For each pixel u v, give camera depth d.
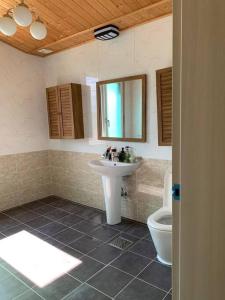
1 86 3.33
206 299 0.79
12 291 1.83
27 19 1.98
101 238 2.60
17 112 3.54
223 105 0.68
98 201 3.40
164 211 2.30
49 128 3.78
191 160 0.76
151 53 2.56
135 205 2.94
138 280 1.92
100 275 1.99
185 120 0.76
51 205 3.62
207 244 0.76
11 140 3.50
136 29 2.64
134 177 2.89
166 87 2.44
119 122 2.95
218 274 0.75
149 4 2.24
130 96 2.79
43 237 2.65
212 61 0.69
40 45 3.29
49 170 4.01
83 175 3.52
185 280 0.83
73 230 2.80
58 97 3.44
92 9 2.39
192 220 0.78
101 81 3.02
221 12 0.66
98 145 3.24
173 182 0.84
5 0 2.38
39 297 1.77
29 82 3.64
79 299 1.74
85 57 3.18
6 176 3.47
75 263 2.17
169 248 2.04
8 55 3.37
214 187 0.72
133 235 2.64
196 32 0.71
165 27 2.43
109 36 2.71
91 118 3.27
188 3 0.71
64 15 2.52
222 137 0.69
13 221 3.08
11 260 2.23
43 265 2.15
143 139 2.72
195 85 0.73
